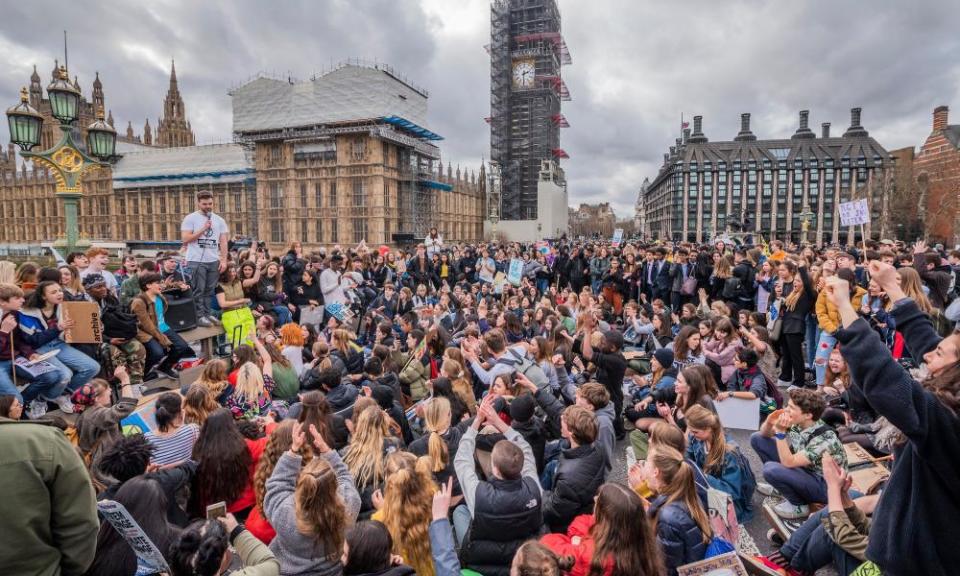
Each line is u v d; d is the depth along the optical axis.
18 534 2.33
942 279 10.39
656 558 3.45
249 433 6.09
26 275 8.43
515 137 119.50
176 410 5.68
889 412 2.45
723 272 16.17
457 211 120.94
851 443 6.67
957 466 2.46
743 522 5.96
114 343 8.69
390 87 90.62
